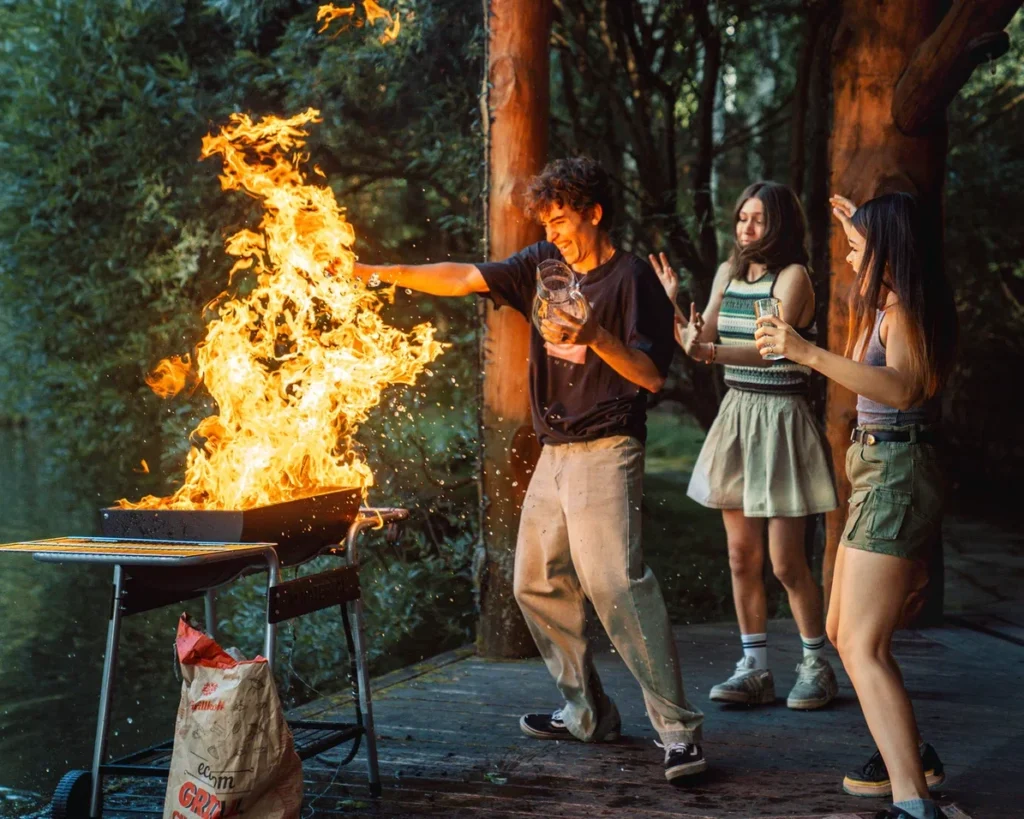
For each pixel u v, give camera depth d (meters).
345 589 3.19
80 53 6.97
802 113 7.02
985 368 9.20
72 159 7.00
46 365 8.27
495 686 4.39
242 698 2.61
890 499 2.84
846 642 2.88
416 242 7.49
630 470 3.32
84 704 5.07
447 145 6.37
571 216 3.29
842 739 3.74
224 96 6.57
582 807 3.19
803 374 3.93
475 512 6.10
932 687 4.36
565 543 3.47
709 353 3.82
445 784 3.37
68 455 9.63
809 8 6.82
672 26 7.68
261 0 6.30
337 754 3.62
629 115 7.58
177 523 2.92
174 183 6.82
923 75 4.63
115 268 7.06
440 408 6.80
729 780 3.38
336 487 3.49
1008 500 9.00
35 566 7.52
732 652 4.95
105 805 3.20
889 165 4.92
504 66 4.61
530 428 4.71
